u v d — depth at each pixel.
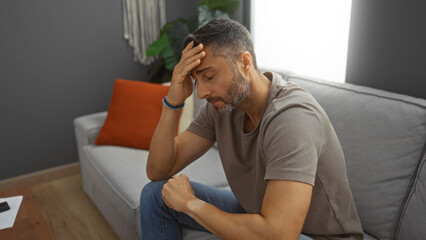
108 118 2.11
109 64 2.61
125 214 1.58
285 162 0.83
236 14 2.54
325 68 1.91
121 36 2.60
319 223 1.03
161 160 1.19
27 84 2.36
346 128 1.35
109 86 2.66
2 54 2.23
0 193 1.58
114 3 2.51
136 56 2.69
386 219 1.22
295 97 0.94
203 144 1.27
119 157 1.94
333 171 0.95
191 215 0.98
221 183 1.70
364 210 1.27
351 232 1.06
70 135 2.60
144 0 2.61
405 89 1.49
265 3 2.28
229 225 0.86
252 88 0.98
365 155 1.28
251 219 0.83
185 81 1.13
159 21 2.72
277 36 2.22
